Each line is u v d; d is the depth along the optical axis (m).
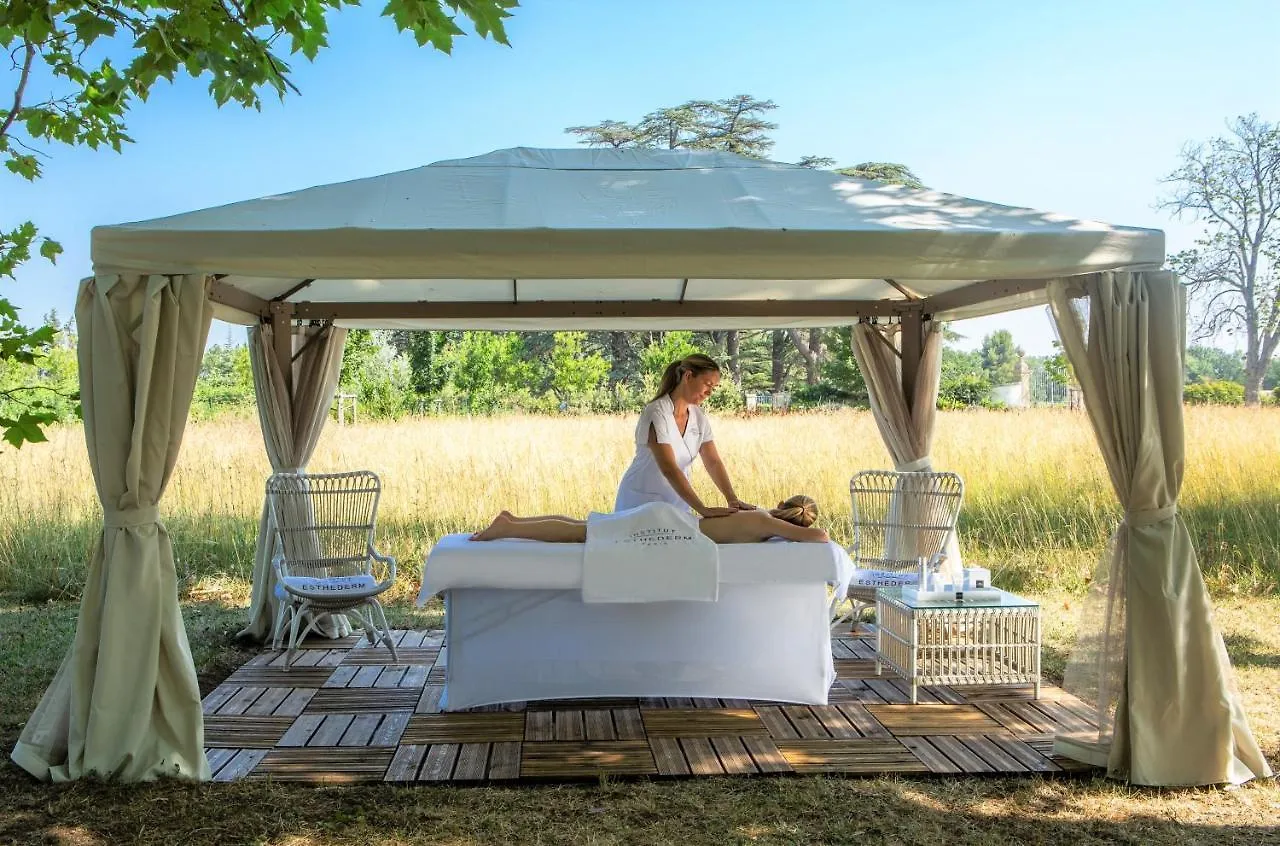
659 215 3.73
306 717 4.33
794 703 4.52
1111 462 3.74
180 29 3.44
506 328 6.76
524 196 4.01
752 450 10.78
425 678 5.00
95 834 3.11
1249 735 3.70
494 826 3.17
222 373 29.38
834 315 6.25
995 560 7.66
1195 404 13.33
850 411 16.64
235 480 8.81
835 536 8.59
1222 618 6.19
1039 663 4.62
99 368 3.51
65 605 6.79
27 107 4.21
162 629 3.62
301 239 3.45
